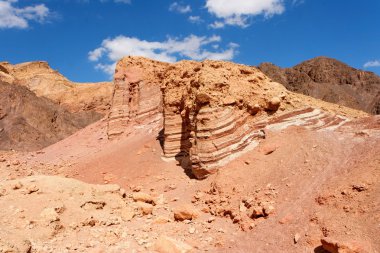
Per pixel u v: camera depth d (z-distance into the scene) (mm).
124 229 14242
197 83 21453
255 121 20375
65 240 13000
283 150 17844
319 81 93625
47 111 66438
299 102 21984
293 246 11758
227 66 21953
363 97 90938
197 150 19562
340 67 97812
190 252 12172
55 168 31594
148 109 35812
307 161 16266
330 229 11625
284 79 92812
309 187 14508
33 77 103750
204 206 16344
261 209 13953
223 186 16922
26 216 14117
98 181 24391
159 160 24672
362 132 17078
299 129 19125
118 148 31188
